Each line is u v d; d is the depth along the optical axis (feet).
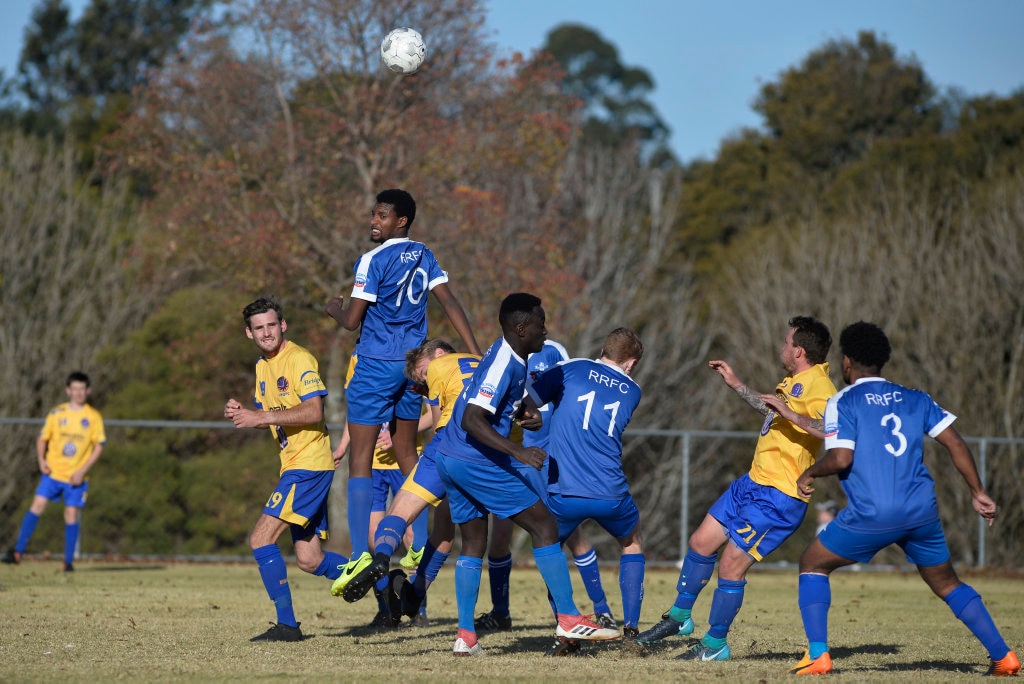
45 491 162.40
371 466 87.66
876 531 63.36
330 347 235.20
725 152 441.68
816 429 69.62
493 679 60.59
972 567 205.05
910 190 322.75
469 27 243.81
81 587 130.82
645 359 310.65
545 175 264.93
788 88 445.37
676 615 77.66
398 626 92.99
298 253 236.02
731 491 75.92
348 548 235.40
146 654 72.08
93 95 523.29
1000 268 260.83
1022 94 384.27
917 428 64.49
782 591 149.38
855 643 86.28
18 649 73.77
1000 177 301.63
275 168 246.88
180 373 256.11
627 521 79.46
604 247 334.03
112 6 534.37
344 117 242.37
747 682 60.29
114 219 305.53
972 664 73.05
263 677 61.05
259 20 238.89
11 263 280.92
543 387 78.28
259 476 236.02
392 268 84.48
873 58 442.09
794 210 387.34
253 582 146.00
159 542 229.66
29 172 304.50
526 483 71.05
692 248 416.67
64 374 270.05
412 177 233.96
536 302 68.59
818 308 297.53
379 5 237.04
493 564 91.61
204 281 277.64
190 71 245.45
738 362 319.47
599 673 63.62
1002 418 248.11
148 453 232.53
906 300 277.44
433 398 82.74
